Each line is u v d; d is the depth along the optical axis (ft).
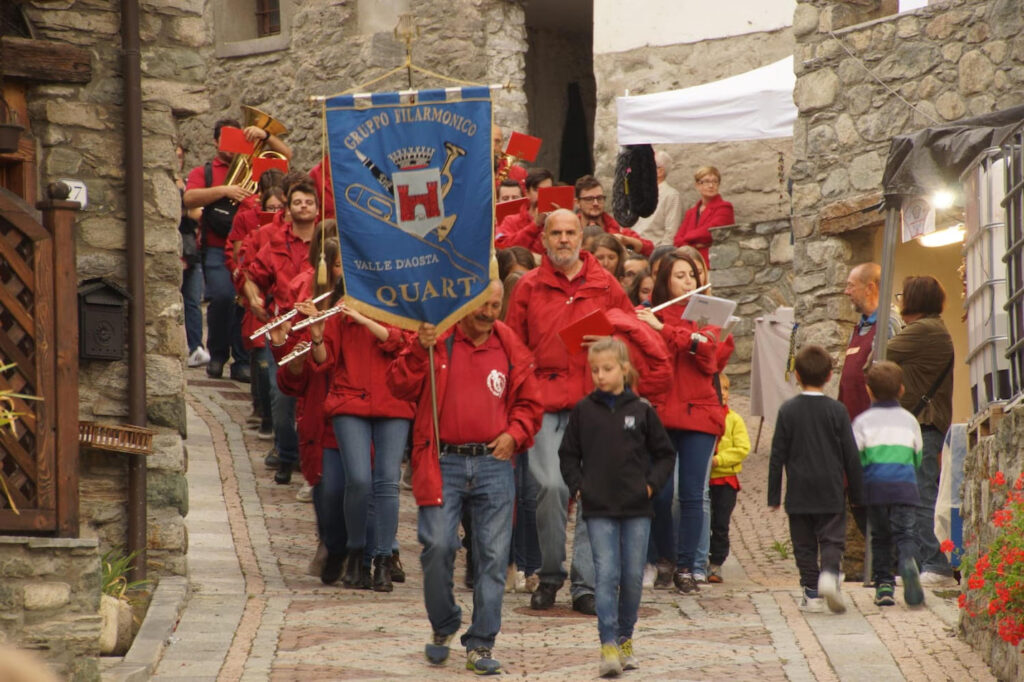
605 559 48.57
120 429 59.72
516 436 48.75
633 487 49.19
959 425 60.34
